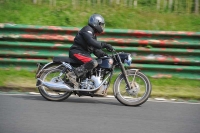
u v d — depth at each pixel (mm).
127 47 18016
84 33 14156
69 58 14422
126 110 13297
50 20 20875
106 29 18094
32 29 18188
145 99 13914
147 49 18000
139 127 11250
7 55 18203
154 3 22484
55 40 18188
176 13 21906
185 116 12734
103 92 14219
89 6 21922
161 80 17844
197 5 22016
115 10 21656
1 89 16141
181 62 18047
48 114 12281
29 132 10375
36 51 18250
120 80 14125
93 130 10758
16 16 20953
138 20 21000
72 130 10688
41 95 15219
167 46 18281
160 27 20641
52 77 14656
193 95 15883
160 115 12766
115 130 10844
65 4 22125
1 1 22078
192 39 18188
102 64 14188
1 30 18234
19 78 17406
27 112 12422
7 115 11984
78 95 14375
